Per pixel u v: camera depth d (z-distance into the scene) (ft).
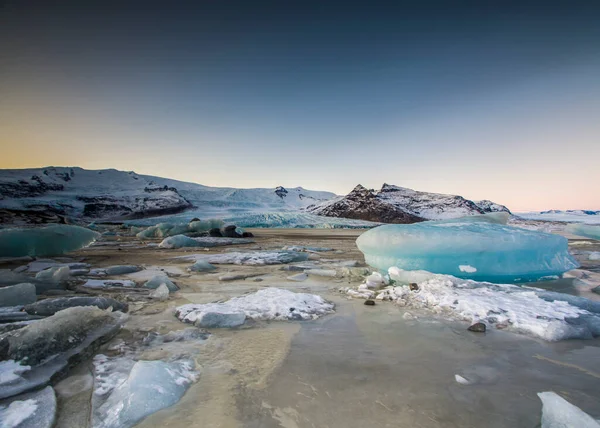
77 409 6.18
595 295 15.79
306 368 7.98
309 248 41.96
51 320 8.89
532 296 13.92
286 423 5.73
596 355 8.75
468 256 19.04
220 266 26.09
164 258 30.66
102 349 9.11
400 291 15.57
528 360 8.43
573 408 5.56
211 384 7.16
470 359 8.50
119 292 16.20
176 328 10.94
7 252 29.37
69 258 30.45
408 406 6.28
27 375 7.12
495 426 5.64
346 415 5.98
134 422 5.74
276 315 12.21
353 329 10.93
